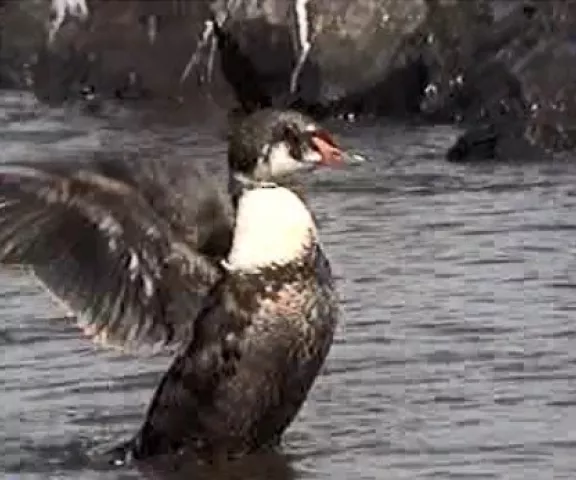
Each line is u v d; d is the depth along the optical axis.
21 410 13.52
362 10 28.28
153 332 12.02
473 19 27.38
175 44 30.19
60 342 15.12
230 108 29.06
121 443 12.77
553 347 14.53
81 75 30.97
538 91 24.17
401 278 17.12
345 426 12.86
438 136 25.77
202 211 11.97
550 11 26.09
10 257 11.61
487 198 20.95
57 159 12.49
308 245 11.94
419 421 12.88
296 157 11.96
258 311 11.88
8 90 31.59
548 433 12.51
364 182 21.94
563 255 17.91
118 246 11.81
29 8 32.28
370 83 27.98
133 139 26.62
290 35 28.66
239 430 12.15
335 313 12.09
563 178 22.00
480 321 15.35
